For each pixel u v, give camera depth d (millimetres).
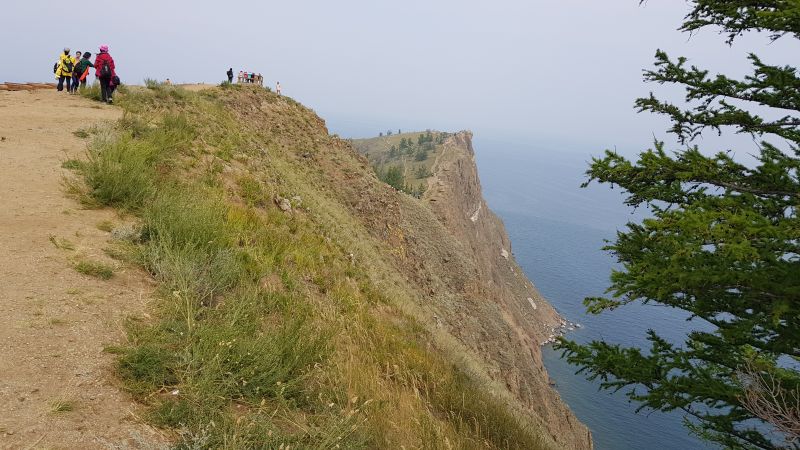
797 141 5414
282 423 4180
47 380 3561
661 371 5547
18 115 12570
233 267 6777
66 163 8789
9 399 3248
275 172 19172
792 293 3598
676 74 5836
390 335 9906
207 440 3307
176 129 13398
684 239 4039
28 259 5367
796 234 3596
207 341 4465
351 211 31297
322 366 5531
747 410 4754
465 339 30500
